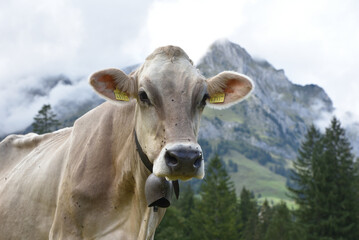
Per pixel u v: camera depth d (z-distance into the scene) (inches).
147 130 173.8
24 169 241.6
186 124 164.4
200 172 158.4
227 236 1774.1
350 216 1696.6
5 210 232.7
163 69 174.2
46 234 212.8
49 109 1964.8
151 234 203.5
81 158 201.5
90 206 193.5
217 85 190.5
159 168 158.4
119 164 197.2
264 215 3395.7
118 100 184.5
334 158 1812.3
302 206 1807.3
